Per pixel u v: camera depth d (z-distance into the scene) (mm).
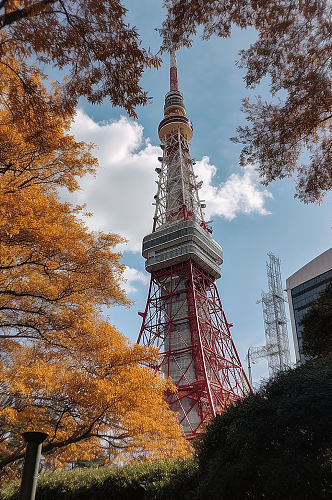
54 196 13578
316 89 9281
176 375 61531
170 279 73625
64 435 13320
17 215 10727
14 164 11570
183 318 64812
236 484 8742
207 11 8695
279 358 76625
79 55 7734
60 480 17359
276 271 90250
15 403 13797
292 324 75938
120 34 7480
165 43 9195
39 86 9164
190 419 55375
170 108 104750
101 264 12875
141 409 14547
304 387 9344
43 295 13047
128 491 13742
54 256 12367
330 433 8211
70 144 12039
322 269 73188
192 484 11023
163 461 14867
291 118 9961
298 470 7953
